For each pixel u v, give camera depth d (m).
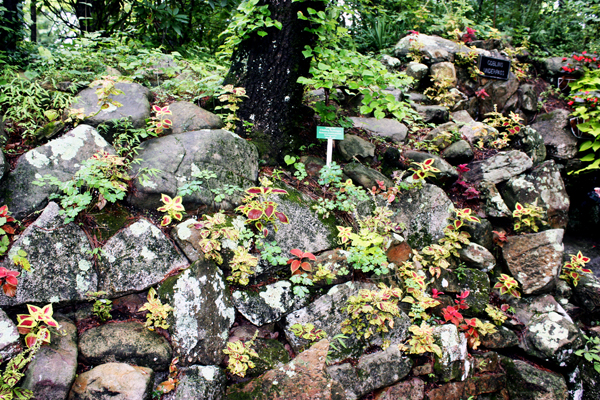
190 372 2.45
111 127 2.95
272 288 2.85
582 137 4.58
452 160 4.07
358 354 2.90
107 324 2.45
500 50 5.88
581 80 4.63
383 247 3.21
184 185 2.75
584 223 4.78
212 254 2.65
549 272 3.52
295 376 2.58
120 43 4.12
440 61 5.31
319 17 3.30
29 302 2.28
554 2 7.27
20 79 3.01
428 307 3.21
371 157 3.76
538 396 3.22
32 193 2.48
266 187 3.04
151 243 2.60
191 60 4.59
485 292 3.46
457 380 3.08
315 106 3.66
